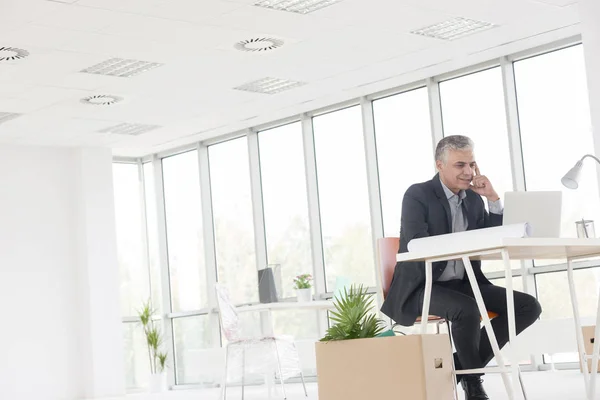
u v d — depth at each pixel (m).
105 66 7.45
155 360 10.90
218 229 11.03
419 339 3.10
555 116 8.13
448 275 4.05
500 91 8.48
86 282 10.12
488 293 4.03
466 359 3.74
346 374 3.26
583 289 7.84
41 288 9.91
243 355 6.28
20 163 10.00
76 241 10.23
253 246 10.61
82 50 6.95
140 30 6.57
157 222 11.63
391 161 9.30
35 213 10.00
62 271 10.08
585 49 6.82
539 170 8.23
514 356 3.22
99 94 8.27
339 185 9.76
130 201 11.67
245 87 8.52
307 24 6.75
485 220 4.13
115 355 10.15
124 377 10.34
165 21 6.41
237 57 7.48
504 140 8.45
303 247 10.09
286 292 10.20
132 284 11.48
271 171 10.45
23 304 9.77
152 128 9.91
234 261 10.83
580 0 6.81
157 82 8.05
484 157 8.59
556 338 6.92
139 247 11.64
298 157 10.16
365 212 9.52
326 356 3.33
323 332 9.66
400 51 7.75
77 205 10.30
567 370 7.53
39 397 9.69
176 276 11.46
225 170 10.97
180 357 11.30
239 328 6.29
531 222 3.65
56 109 8.68
